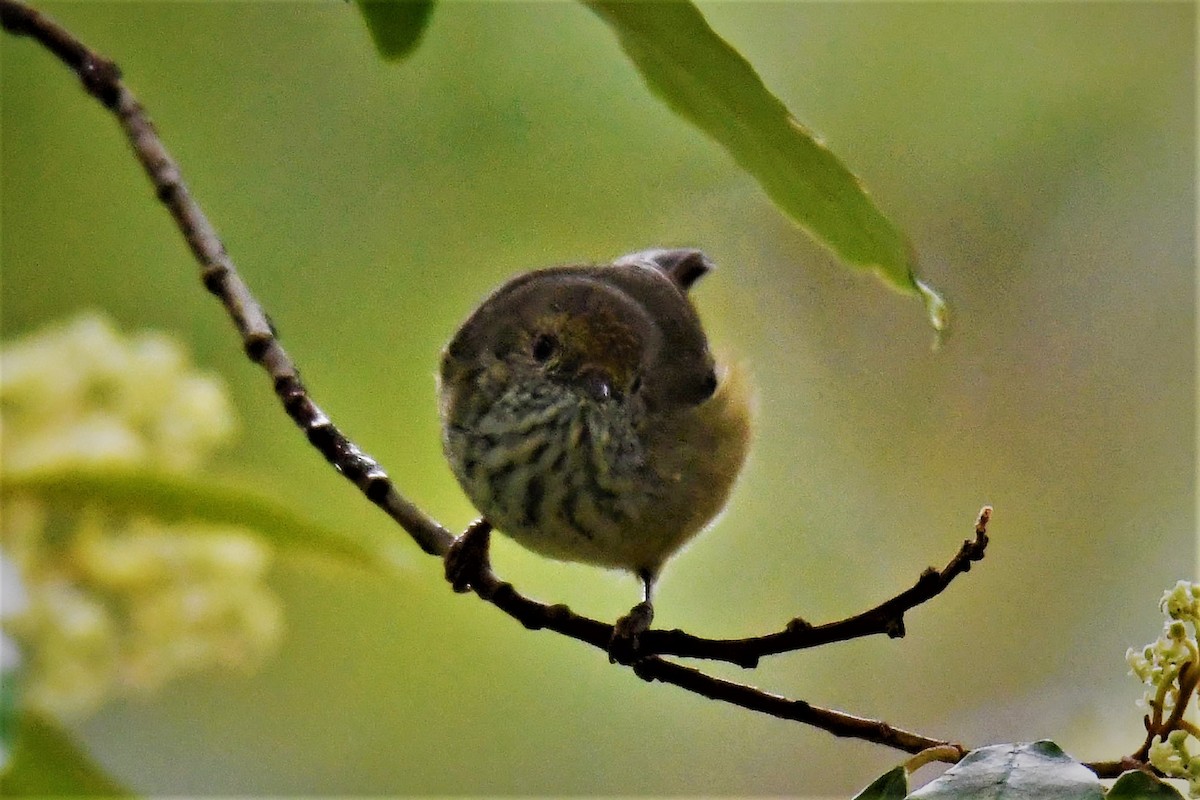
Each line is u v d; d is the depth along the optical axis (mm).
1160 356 13828
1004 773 4148
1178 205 12711
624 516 7262
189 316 10234
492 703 11062
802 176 5055
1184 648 4434
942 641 12875
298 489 9781
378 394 10289
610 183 10734
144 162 6234
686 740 11562
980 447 13406
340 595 10852
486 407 7238
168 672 6656
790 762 11891
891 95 11977
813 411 13102
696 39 4742
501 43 10516
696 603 12039
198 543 6680
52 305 10016
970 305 13250
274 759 10805
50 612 6332
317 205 10461
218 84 10461
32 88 9984
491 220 10633
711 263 9945
